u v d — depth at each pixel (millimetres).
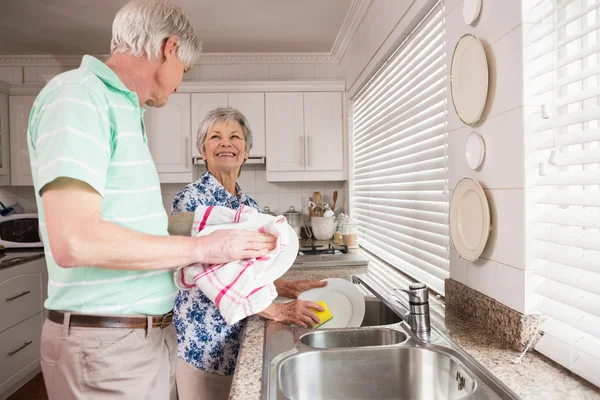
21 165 3221
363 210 3014
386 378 993
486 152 1080
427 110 1680
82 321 869
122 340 886
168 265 815
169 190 3598
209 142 1441
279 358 950
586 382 784
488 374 814
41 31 2928
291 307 1226
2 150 3143
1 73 3457
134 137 899
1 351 2406
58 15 2676
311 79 3564
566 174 841
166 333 1019
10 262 2494
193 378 1311
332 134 3277
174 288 984
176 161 3203
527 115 919
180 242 830
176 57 964
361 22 2617
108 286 875
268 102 3248
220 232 896
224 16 2738
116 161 856
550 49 867
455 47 1212
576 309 839
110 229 741
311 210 3371
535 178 921
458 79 1195
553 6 911
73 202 716
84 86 799
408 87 1938
